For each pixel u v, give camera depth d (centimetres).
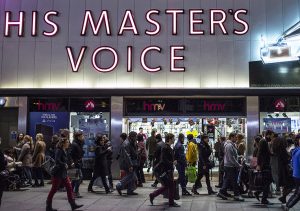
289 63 1925
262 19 1962
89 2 2012
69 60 1986
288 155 1247
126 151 1443
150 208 1196
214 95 1916
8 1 2030
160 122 2020
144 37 1980
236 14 1966
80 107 1975
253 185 1322
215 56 1958
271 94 1908
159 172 1248
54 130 1972
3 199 1363
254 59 1947
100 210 1166
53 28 2006
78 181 1385
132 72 1966
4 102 1978
